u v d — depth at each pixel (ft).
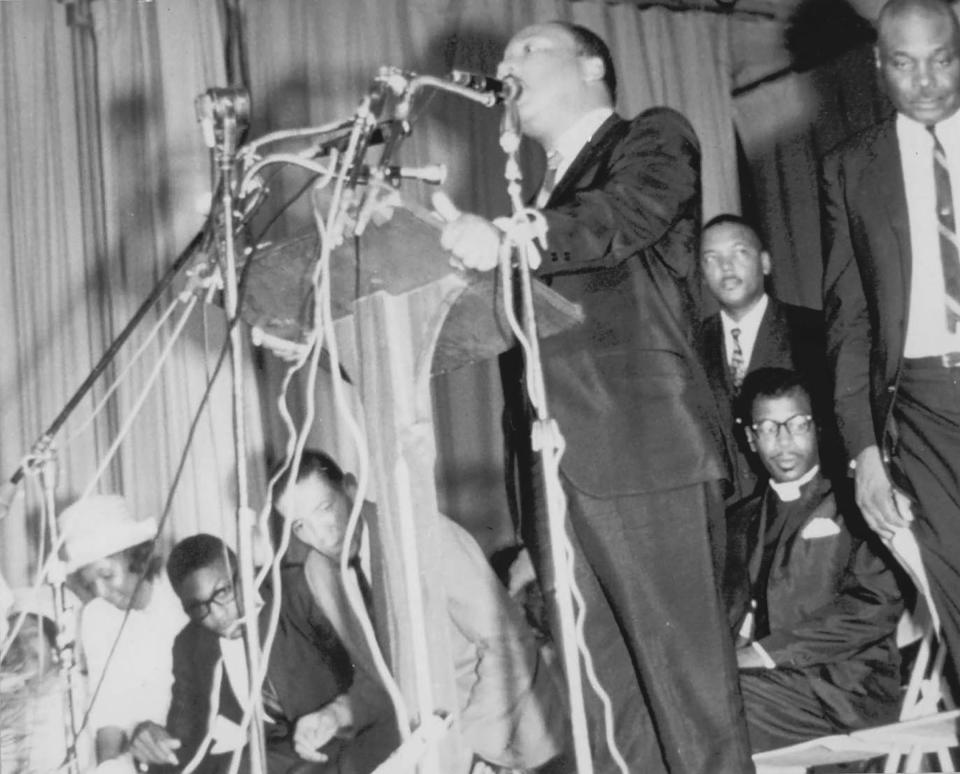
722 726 8.46
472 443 18.33
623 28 20.43
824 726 12.05
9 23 17.79
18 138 17.52
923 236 10.79
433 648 6.51
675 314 8.96
